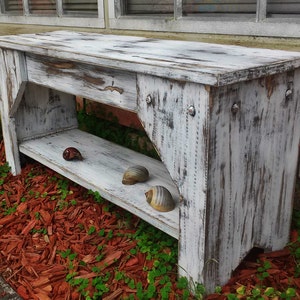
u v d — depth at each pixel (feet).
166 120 6.31
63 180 10.62
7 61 9.83
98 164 9.55
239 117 6.05
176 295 6.67
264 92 6.29
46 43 8.83
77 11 12.19
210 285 6.63
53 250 8.21
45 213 9.36
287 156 7.09
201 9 9.25
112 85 7.29
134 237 8.27
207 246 6.34
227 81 5.42
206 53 7.14
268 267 7.07
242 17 8.56
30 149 10.58
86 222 8.98
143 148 11.46
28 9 13.71
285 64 6.23
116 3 10.76
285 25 7.81
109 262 7.65
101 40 9.30
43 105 11.21
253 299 6.44
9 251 8.30
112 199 8.10
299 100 6.91
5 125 10.89
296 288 6.72
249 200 6.72
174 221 7.06
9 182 10.89
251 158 6.48
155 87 6.34
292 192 7.47
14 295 7.14
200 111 5.75
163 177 8.81
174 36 9.74
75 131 11.87
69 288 7.17
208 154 5.83
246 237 6.93
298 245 7.61
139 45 8.34
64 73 8.36
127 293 6.95
